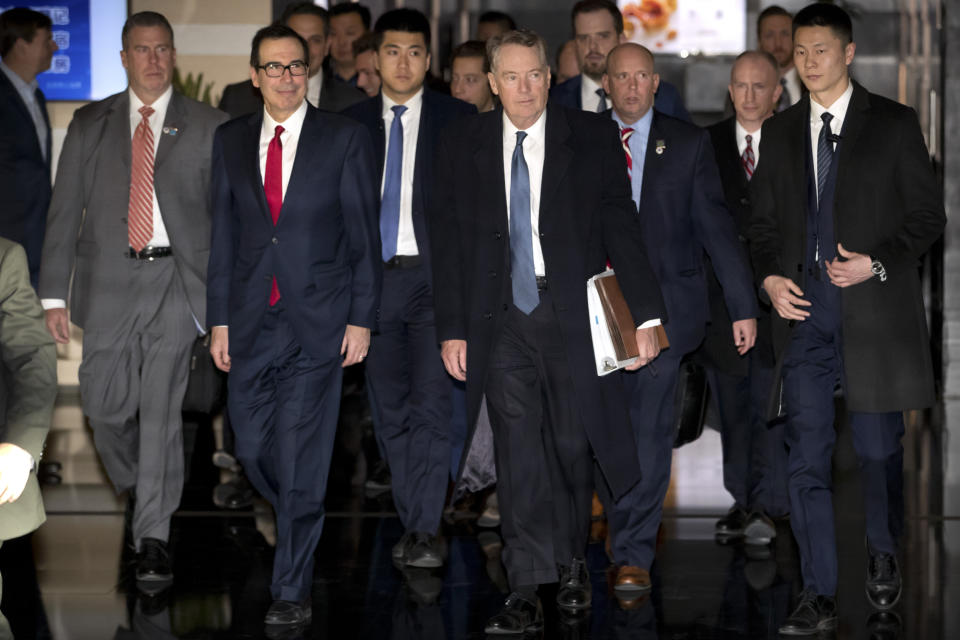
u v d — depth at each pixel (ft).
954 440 53.83
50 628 29.86
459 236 30.19
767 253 30.25
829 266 28.89
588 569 34.88
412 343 35.68
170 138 34.35
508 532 29.94
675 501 43.96
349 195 30.55
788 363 30.27
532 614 29.60
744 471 38.86
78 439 54.08
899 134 29.14
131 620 30.48
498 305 29.35
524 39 28.63
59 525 40.01
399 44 34.78
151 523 34.35
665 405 32.63
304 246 30.14
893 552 30.76
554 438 30.58
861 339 29.40
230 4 63.10
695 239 33.37
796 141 29.94
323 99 41.88
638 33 69.77
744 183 37.73
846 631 29.04
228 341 30.83
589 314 29.37
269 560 36.04
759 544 37.35
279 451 30.48
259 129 31.01
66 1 62.95
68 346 67.15
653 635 29.12
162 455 34.63
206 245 34.53
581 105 41.55
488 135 29.91
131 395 35.12
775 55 48.19
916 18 68.59
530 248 29.35
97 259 34.55
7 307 20.24
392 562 35.65
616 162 30.04
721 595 32.22
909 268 28.96
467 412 29.71
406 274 35.19
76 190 34.94
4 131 44.45
